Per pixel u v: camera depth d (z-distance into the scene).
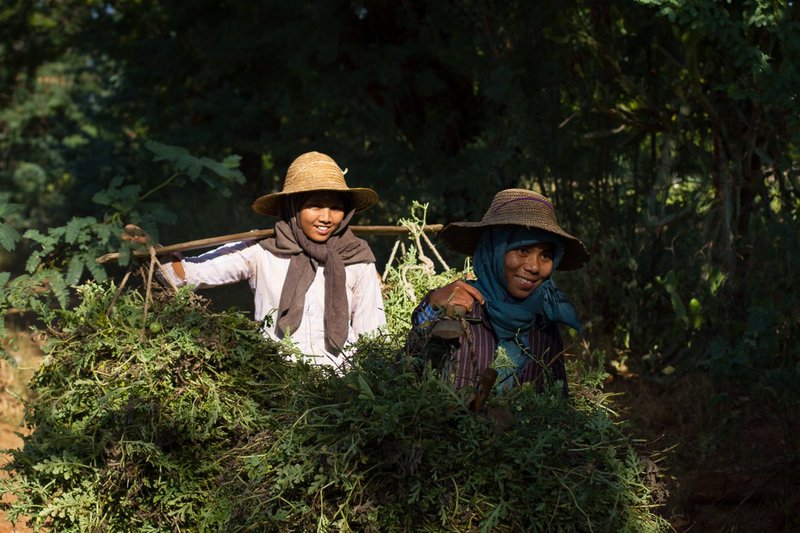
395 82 8.18
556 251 3.01
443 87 8.01
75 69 16.39
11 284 4.33
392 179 8.09
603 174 6.60
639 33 5.84
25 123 19.17
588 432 2.70
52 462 2.92
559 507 2.55
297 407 2.85
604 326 6.47
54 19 15.62
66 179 18.67
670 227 6.22
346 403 2.73
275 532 2.72
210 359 3.17
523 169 6.70
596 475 2.59
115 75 12.17
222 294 10.04
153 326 3.13
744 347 4.50
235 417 3.04
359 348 3.17
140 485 2.95
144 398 3.01
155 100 11.84
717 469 4.71
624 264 6.38
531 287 2.98
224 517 2.82
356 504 2.65
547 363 3.06
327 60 8.42
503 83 6.44
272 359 3.25
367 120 8.75
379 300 4.12
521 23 6.52
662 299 6.24
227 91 10.73
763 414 5.23
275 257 4.03
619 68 5.77
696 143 6.02
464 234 3.28
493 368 2.81
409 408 2.60
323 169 4.00
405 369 2.82
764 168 5.56
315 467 2.67
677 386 5.84
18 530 4.41
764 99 4.57
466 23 7.12
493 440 2.59
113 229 4.40
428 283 4.45
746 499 4.33
